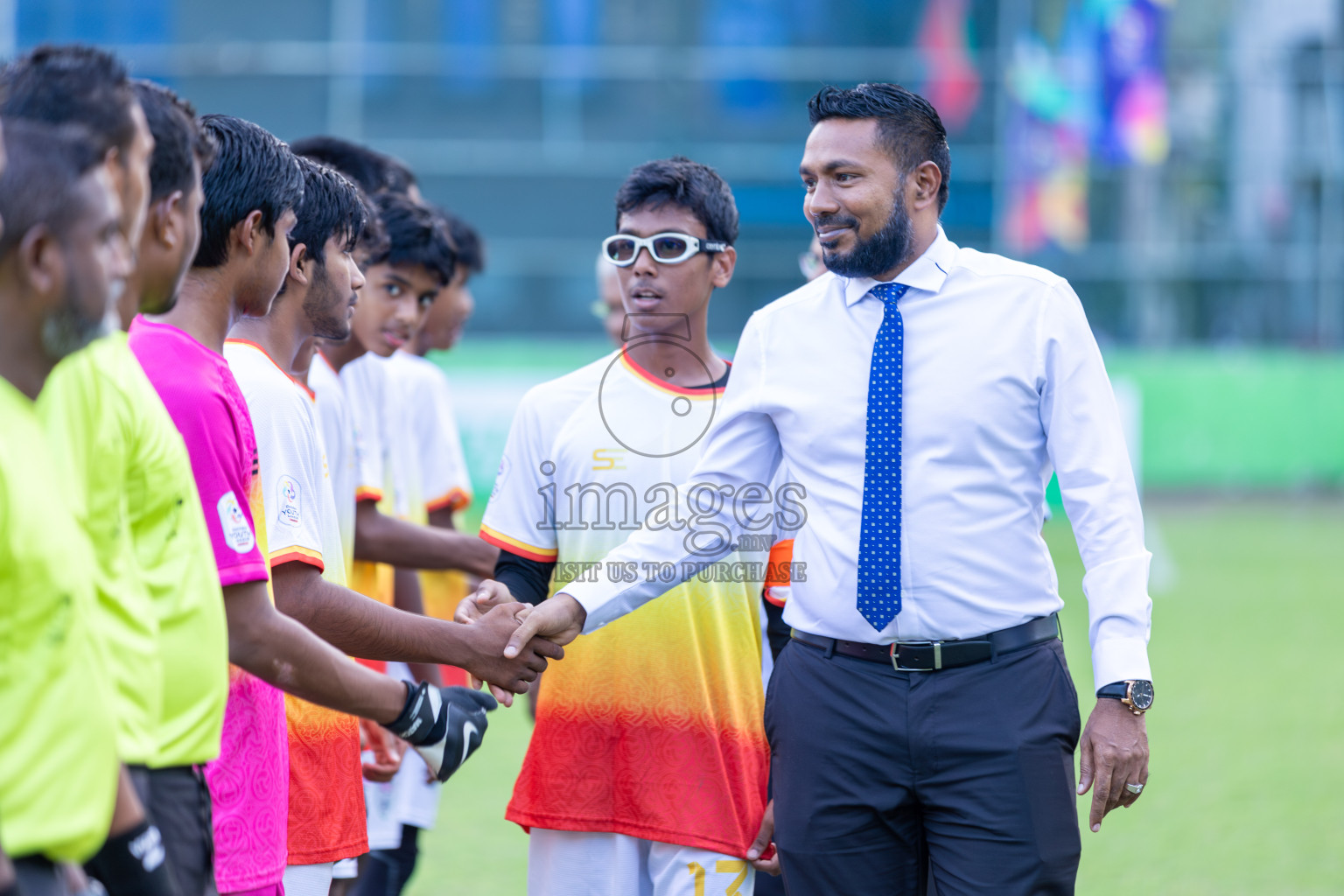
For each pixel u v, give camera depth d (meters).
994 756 6.56
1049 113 51.12
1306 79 51.69
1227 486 49.19
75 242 4.22
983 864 6.54
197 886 5.18
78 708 4.20
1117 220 51.91
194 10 49.62
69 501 4.47
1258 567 32.19
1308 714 18.78
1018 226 51.59
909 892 6.96
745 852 7.73
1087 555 6.63
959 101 51.22
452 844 13.54
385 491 10.10
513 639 7.20
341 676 5.93
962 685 6.66
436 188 51.03
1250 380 49.03
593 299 51.53
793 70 51.09
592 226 51.28
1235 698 19.62
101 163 4.34
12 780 4.09
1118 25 50.94
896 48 51.09
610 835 7.77
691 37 50.94
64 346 4.30
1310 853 13.11
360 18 50.12
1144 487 48.97
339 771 7.45
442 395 11.36
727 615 7.88
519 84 50.81
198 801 5.22
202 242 5.96
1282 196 52.00
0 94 4.47
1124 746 6.37
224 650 5.29
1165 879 12.32
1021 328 6.80
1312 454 49.28
